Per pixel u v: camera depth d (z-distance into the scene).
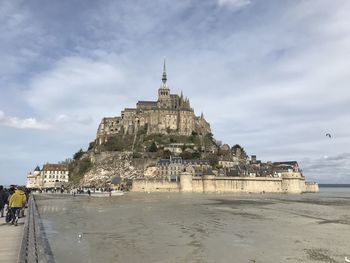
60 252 34.56
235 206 100.81
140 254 34.09
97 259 31.88
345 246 39.41
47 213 73.81
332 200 142.75
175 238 43.34
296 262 32.25
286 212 81.94
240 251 36.31
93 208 87.56
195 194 192.62
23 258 15.46
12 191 44.94
